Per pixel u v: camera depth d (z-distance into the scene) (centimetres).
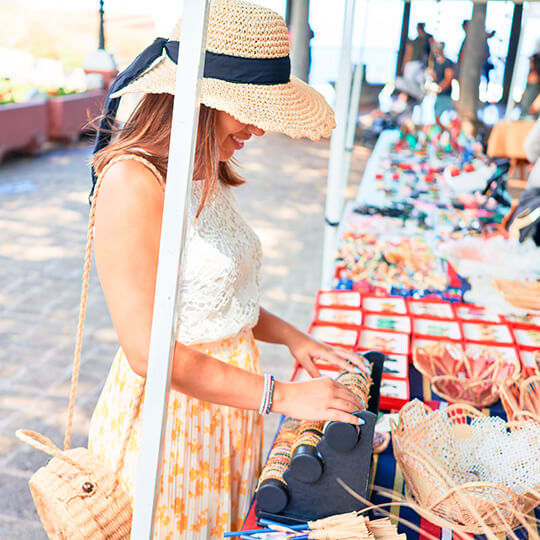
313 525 108
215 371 104
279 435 130
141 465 89
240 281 129
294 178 819
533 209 280
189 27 77
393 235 319
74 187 727
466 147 481
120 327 104
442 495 113
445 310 231
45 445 106
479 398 164
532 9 680
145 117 112
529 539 105
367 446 108
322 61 1290
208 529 134
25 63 1477
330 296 243
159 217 108
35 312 427
